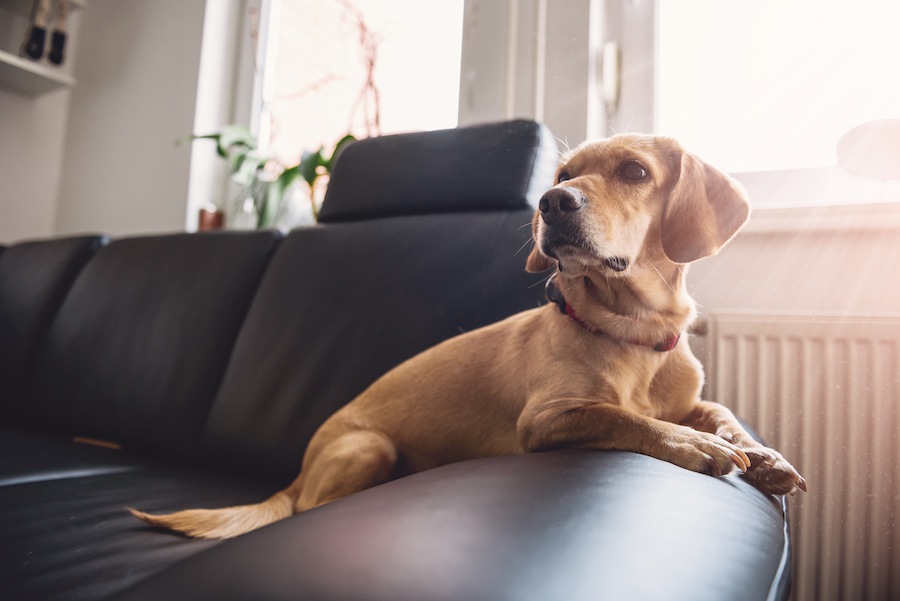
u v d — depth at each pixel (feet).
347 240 4.63
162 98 8.70
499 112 5.99
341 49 7.98
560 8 5.80
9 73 8.70
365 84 7.63
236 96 8.65
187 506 3.37
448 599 0.95
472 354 3.83
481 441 3.66
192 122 8.30
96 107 9.53
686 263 3.46
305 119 8.25
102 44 9.57
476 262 4.06
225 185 8.55
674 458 2.32
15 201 9.40
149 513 3.15
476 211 4.27
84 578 2.24
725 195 3.34
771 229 4.63
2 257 7.02
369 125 7.57
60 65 9.39
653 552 1.17
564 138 5.67
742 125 5.21
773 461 2.35
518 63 5.96
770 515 1.78
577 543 1.15
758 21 5.20
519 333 3.70
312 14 8.32
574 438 2.76
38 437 5.01
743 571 1.23
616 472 1.70
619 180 3.41
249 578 1.04
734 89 5.27
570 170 3.67
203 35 8.35
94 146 9.47
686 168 3.39
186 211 8.20
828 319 4.07
